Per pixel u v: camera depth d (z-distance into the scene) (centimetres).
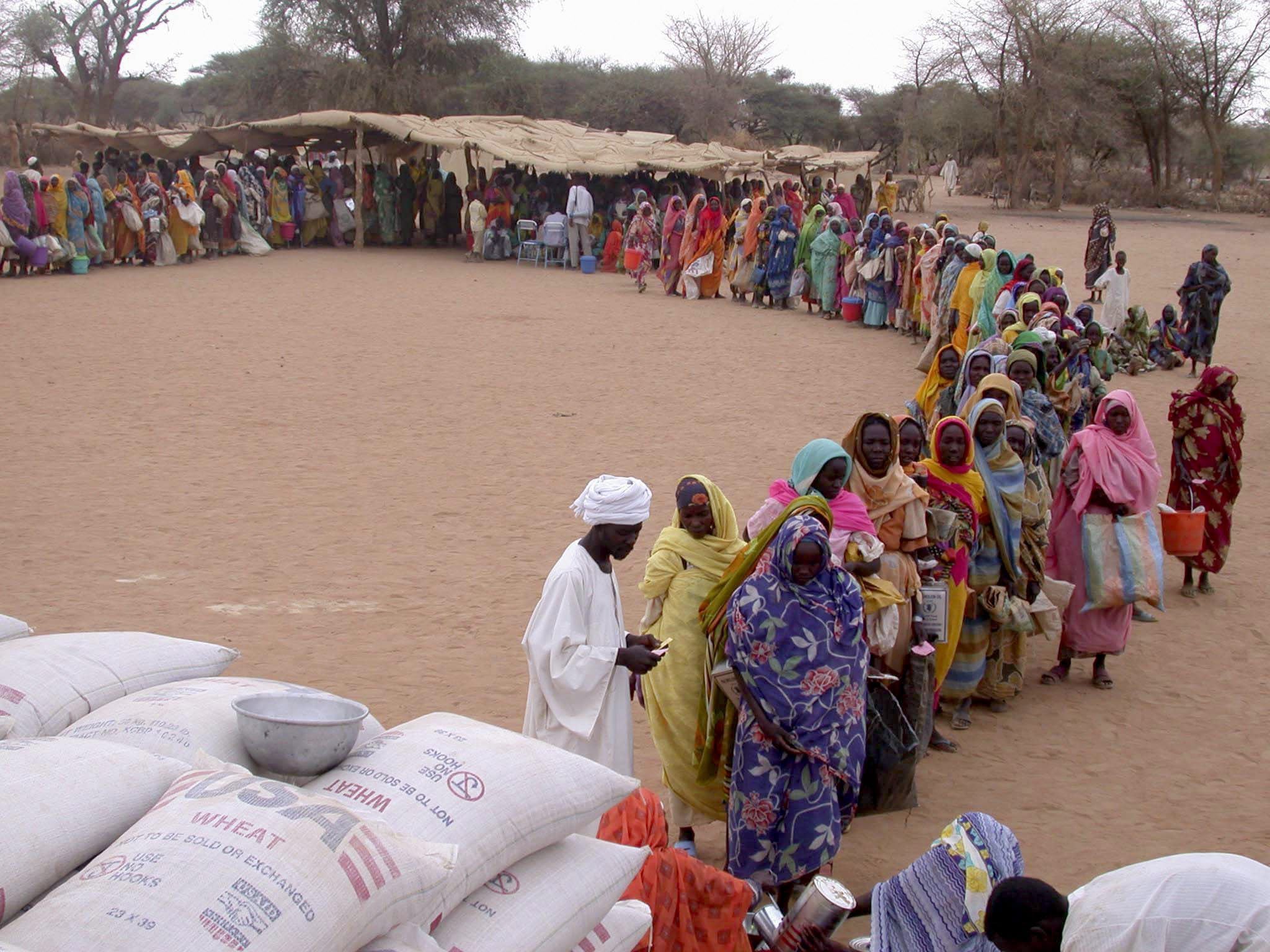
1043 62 5259
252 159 3075
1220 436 828
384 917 258
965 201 5725
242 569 822
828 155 4200
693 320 2144
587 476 1087
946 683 629
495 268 2916
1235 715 659
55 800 262
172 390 1409
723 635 459
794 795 440
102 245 2477
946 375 1023
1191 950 286
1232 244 3912
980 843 355
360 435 1229
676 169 3102
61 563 820
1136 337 1769
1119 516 675
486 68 5284
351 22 5006
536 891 307
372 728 343
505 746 322
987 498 608
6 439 1158
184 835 247
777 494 523
